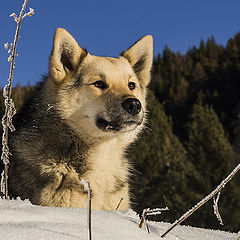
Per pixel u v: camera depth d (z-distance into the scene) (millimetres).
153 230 2588
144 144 27844
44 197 4320
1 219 2145
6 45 3070
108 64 5281
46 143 4520
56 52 4984
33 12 3012
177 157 27875
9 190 4566
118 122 4852
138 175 26859
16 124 5027
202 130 31984
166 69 92062
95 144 4754
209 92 74812
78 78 5074
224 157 29516
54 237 1958
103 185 4703
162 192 26078
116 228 2307
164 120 30422
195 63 96000
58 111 4781
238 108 69375
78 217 2391
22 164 4531
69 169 4492
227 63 84750
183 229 2896
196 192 26156
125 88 5180
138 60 6094
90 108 4887
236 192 19562
